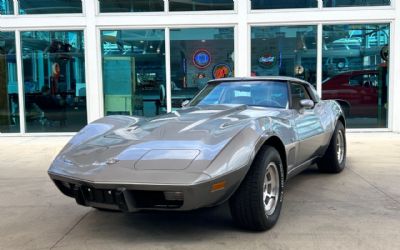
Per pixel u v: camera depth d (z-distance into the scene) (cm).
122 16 1063
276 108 497
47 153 847
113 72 1091
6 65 1101
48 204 507
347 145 876
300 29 1050
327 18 1033
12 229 425
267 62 1061
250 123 401
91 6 1062
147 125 439
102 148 400
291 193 530
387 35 1035
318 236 387
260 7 1052
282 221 428
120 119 487
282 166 431
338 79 1051
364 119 1052
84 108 1091
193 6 1061
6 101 1108
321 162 626
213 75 1072
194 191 338
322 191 538
